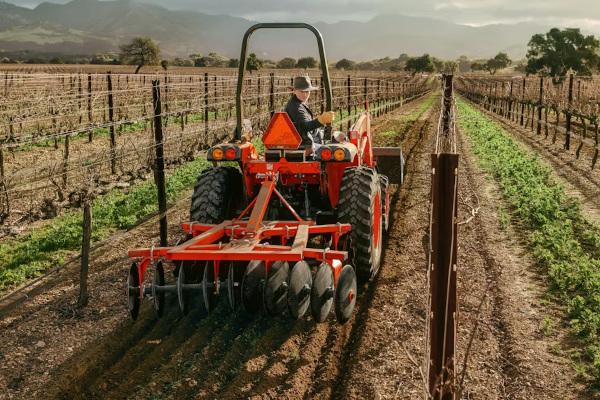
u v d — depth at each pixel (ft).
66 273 22.20
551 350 15.65
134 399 13.64
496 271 21.61
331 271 15.85
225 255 15.06
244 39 19.72
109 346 16.28
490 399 13.39
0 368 15.03
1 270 22.71
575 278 19.97
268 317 17.83
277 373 14.55
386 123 86.02
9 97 73.00
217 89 79.56
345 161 18.40
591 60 298.56
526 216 28.84
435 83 343.05
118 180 39.14
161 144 24.61
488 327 17.02
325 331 16.97
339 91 89.86
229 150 18.70
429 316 10.31
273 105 52.65
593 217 29.45
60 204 31.32
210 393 13.73
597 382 14.02
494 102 132.46
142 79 104.22
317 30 19.74
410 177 40.45
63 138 59.26
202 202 18.95
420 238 25.64
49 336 16.84
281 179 19.97
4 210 30.12
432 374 10.44
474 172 42.39
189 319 17.90
